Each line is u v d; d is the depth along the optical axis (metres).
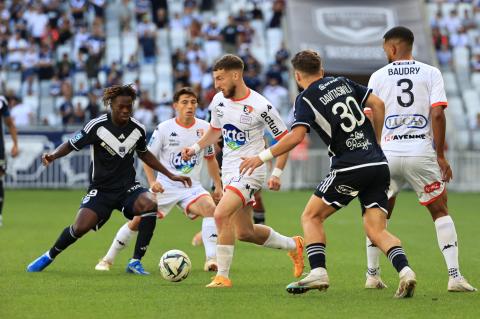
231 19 77.38
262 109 21.77
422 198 21.23
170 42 80.31
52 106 71.12
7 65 75.75
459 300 19.53
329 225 40.50
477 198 58.28
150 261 27.27
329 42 72.19
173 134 26.72
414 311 18.11
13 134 37.50
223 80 21.77
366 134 19.48
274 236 23.23
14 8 80.56
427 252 30.23
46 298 19.67
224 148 22.30
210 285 21.59
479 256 28.92
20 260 26.97
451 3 84.69
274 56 76.62
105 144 23.72
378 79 21.36
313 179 64.38
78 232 23.83
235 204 21.59
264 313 17.80
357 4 74.12
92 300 19.41
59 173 62.19
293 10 73.94
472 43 80.06
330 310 18.17
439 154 20.72
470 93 74.88
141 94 67.94
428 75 21.06
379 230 19.42
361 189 19.45
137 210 23.92
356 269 25.50
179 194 26.66
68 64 73.25
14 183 62.09
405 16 74.12
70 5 82.75
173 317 17.36
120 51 78.50
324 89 19.44
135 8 82.94
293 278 23.59
